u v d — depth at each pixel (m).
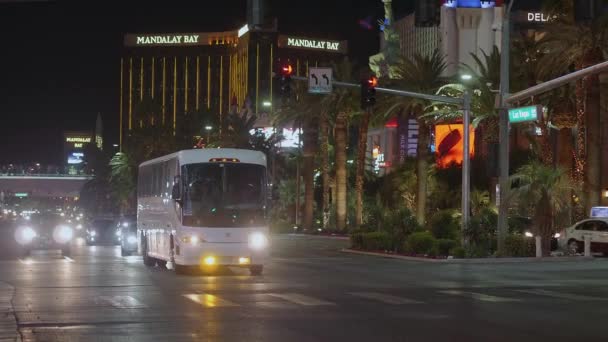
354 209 81.12
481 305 19.23
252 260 27.52
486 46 127.38
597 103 47.03
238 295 21.25
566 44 46.19
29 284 24.09
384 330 15.03
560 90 49.72
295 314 17.34
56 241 41.50
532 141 55.00
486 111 51.41
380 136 114.81
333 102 68.25
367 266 33.69
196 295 21.14
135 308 18.28
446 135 75.06
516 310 18.23
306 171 77.00
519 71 51.28
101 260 36.88
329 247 52.41
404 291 22.56
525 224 42.62
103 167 143.88
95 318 16.58
